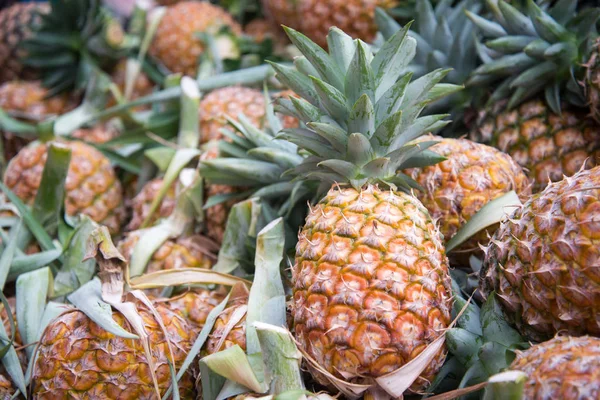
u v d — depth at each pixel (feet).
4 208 2.79
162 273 2.24
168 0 4.91
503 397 1.65
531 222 1.87
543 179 2.47
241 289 2.19
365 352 1.79
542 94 2.52
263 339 1.89
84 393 1.96
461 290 2.14
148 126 3.37
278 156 2.35
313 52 2.03
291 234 2.34
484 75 2.55
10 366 2.10
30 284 2.34
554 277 1.78
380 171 2.03
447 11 2.79
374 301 1.81
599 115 2.30
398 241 1.87
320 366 1.85
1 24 4.53
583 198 1.77
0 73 4.59
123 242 2.76
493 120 2.58
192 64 4.19
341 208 1.96
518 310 1.89
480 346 1.88
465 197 2.26
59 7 3.93
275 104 2.16
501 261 1.91
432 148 2.34
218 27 4.19
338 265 1.85
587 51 2.37
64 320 2.04
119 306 2.01
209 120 3.18
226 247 2.51
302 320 1.88
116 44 4.13
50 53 4.05
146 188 3.05
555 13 2.50
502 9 2.50
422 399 1.86
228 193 2.62
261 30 4.37
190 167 3.00
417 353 1.82
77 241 2.52
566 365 1.62
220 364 1.87
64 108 4.21
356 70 1.97
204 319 2.28
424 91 2.04
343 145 2.04
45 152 3.15
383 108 2.02
